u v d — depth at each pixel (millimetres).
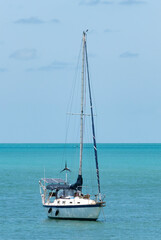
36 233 90438
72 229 93000
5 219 101562
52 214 100000
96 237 88125
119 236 88812
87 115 105312
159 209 112875
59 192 101250
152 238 87500
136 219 101875
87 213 97125
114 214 107000
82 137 104250
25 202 122312
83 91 105500
